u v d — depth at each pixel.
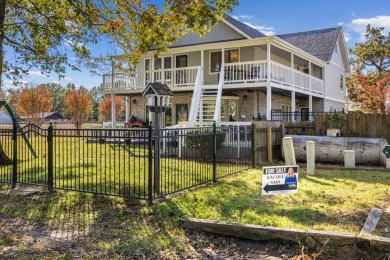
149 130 5.83
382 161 10.31
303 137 11.46
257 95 19.73
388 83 27.25
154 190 6.31
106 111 49.22
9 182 7.77
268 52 16.23
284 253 4.05
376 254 3.77
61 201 6.24
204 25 9.58
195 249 4.16
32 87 34.38
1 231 4.77
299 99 26.00
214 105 18.09
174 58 21.73
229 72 18.12
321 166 10.27
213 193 6.61
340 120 11.99
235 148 11.14
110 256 3.89
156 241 4.33
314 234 4.09
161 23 10.39
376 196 6.35
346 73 33.03
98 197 6.40
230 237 4.54
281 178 5.52
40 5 11.87
